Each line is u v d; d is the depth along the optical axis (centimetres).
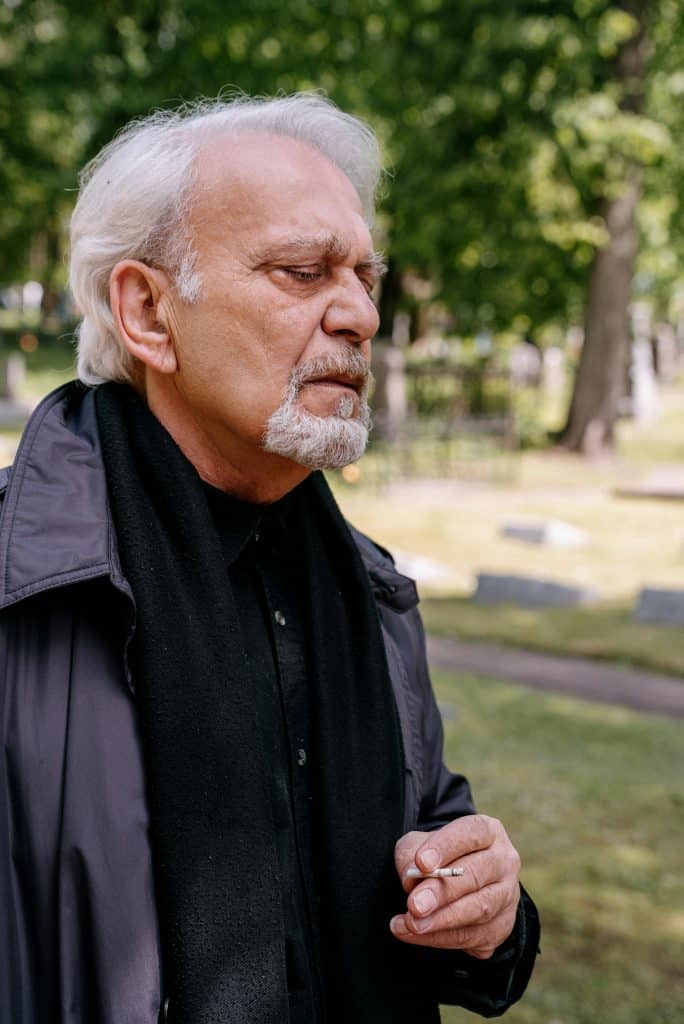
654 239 1648
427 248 1375
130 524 122
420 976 139
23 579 116
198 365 128
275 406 126
